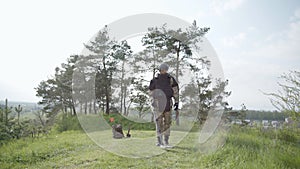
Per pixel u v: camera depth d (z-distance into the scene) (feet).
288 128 18.11
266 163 12.36
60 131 27.81
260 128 21.16
